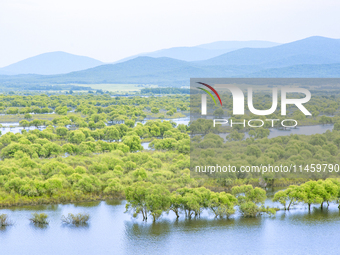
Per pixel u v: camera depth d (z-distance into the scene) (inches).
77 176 6067.9
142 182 5477.4
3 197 5580.7
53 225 5034.5
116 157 7460.6
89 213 5398.6
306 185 5669.3
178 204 5265.8
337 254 4338.1
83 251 4416.8
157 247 4503.0
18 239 4665.4
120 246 4505.4
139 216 5364.2
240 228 4997.5
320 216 5388.8
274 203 5866.1
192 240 4648.1
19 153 7357.3
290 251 4419.3
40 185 5753.0
